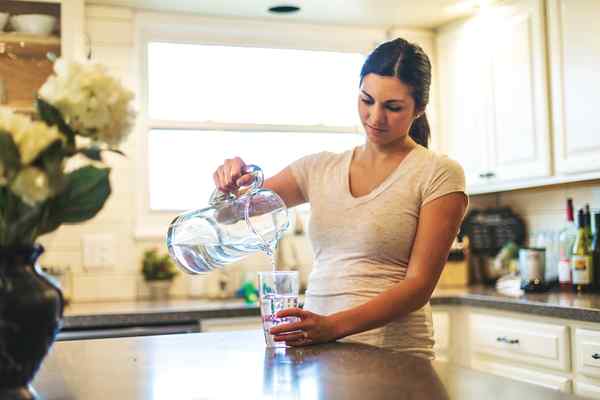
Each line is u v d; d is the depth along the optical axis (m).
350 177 1.90
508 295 3.18
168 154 3.72
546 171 3.21
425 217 1.79
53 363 1.58
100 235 3.48
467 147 3.73
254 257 3.70
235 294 3.58
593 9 2.95
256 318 3.12
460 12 3.66
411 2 3.48
